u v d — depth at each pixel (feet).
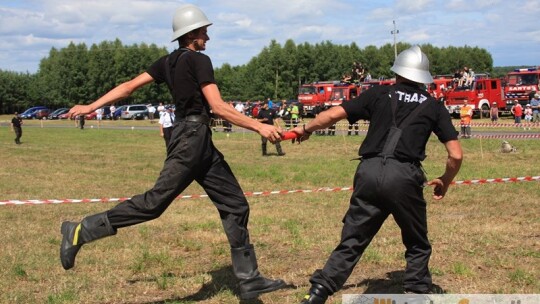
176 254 22.62
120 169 59.06
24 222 30.09
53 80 307.99
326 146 85.40
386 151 14.12
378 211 14.21
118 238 25.34
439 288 16.89
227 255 22.16
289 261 21.01
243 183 46.06
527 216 28.43
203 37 15.79
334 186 43.39
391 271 19.17
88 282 18.88
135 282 18.88
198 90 15.20
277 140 15.15
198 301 16.80
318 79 312.91
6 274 19.86
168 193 15.15
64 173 55.42
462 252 21.24
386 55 347.36
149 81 15.98
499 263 19.54
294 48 311.27
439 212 30.37
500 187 38.22
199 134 15.19
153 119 205.67
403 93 14.61
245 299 16.01
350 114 14.80
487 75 151.12
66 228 15.47
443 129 14.58
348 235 14.30
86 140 110.63
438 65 381.19
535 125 111.34
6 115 308.19
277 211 31.63
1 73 316.60
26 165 63.67
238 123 14.99
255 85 316.19
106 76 304.09
